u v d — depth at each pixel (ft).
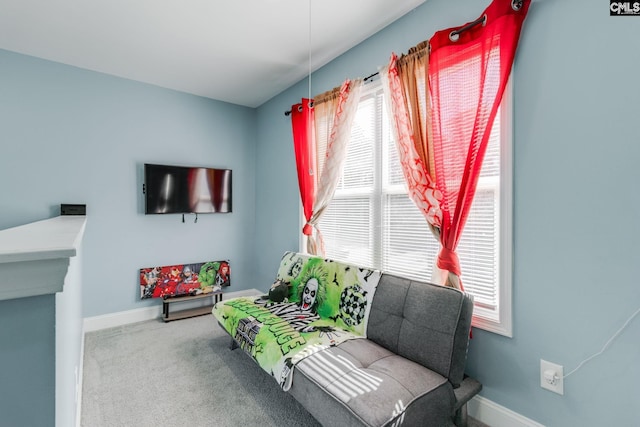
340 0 6.52
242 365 7.47
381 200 7.77
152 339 9.00
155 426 5.35
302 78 10.41
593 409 4.32
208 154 12.09
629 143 4.02
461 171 5.62
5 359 1.90
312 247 9.46
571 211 4.52
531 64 4.88
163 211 10.73
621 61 4.08
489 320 5.42
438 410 4.29
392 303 5.82
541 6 4.76
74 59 9.00
